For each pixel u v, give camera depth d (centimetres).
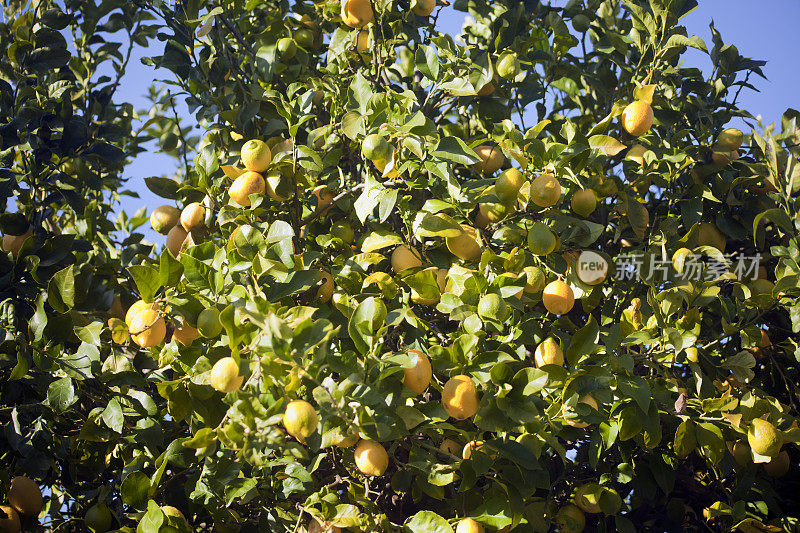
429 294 270
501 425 251
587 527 315
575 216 288
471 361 256
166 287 258
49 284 267
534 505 276
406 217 284
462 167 314
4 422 278
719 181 309
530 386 251
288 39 321
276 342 232
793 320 287
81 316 273
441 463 271
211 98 308
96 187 318
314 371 236
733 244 319
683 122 324
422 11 320
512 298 262
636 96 300
